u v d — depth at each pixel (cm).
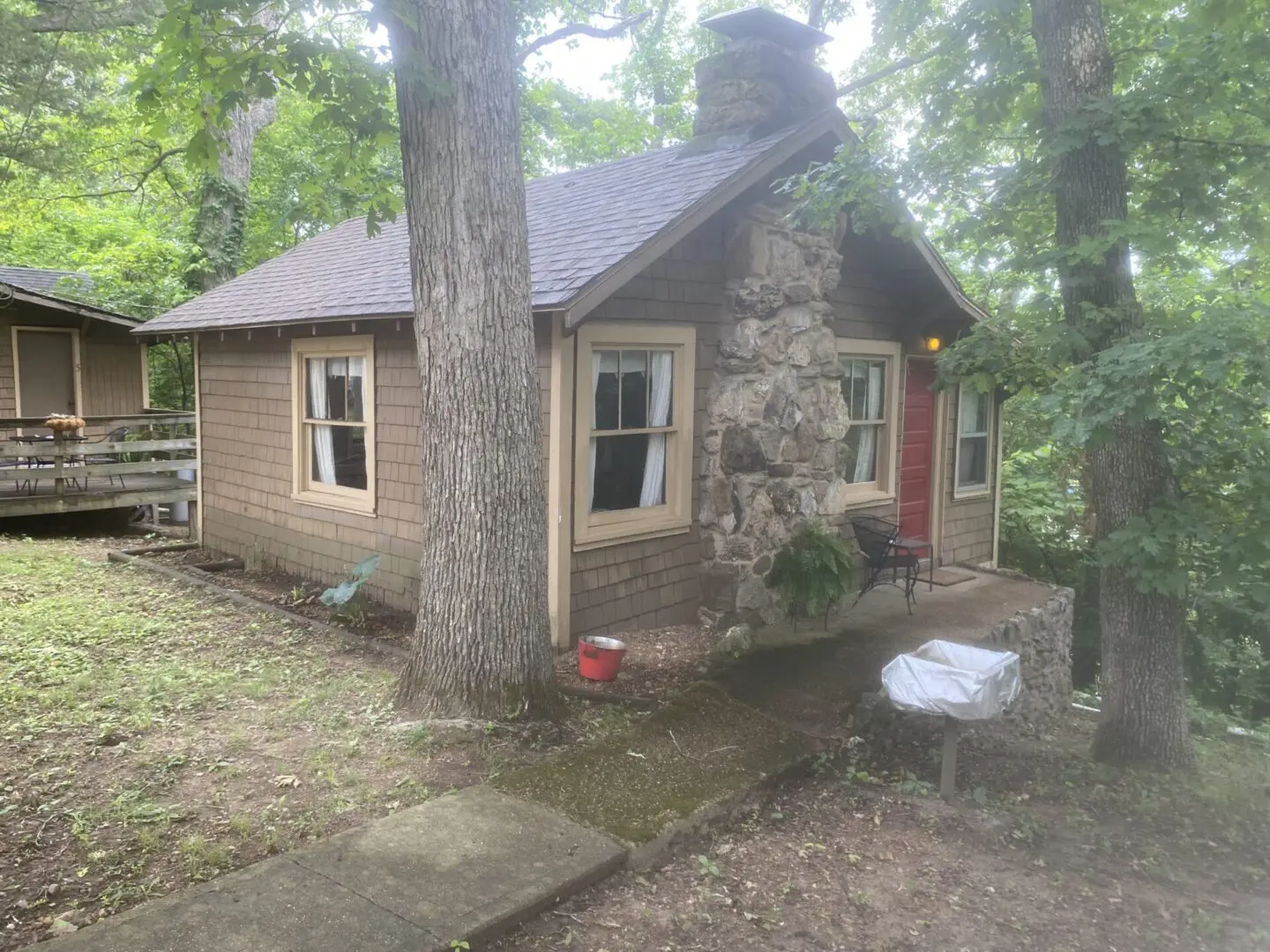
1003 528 1257
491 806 411
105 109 1510
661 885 374
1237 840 480
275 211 2211
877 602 841
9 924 305
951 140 670
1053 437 474
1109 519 534
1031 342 589
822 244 790
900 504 974
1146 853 455
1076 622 1159
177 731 492
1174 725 575
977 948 346
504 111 492
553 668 542
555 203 870
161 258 1995
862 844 432
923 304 926
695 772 463
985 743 638
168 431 1584
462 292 494
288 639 698
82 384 1584
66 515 1303
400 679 539
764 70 776
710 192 657
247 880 336
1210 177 527
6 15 1118
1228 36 496
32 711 511
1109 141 499
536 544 523
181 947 292
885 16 852
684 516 748
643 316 689
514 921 327
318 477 909
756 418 740
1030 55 594
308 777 436
